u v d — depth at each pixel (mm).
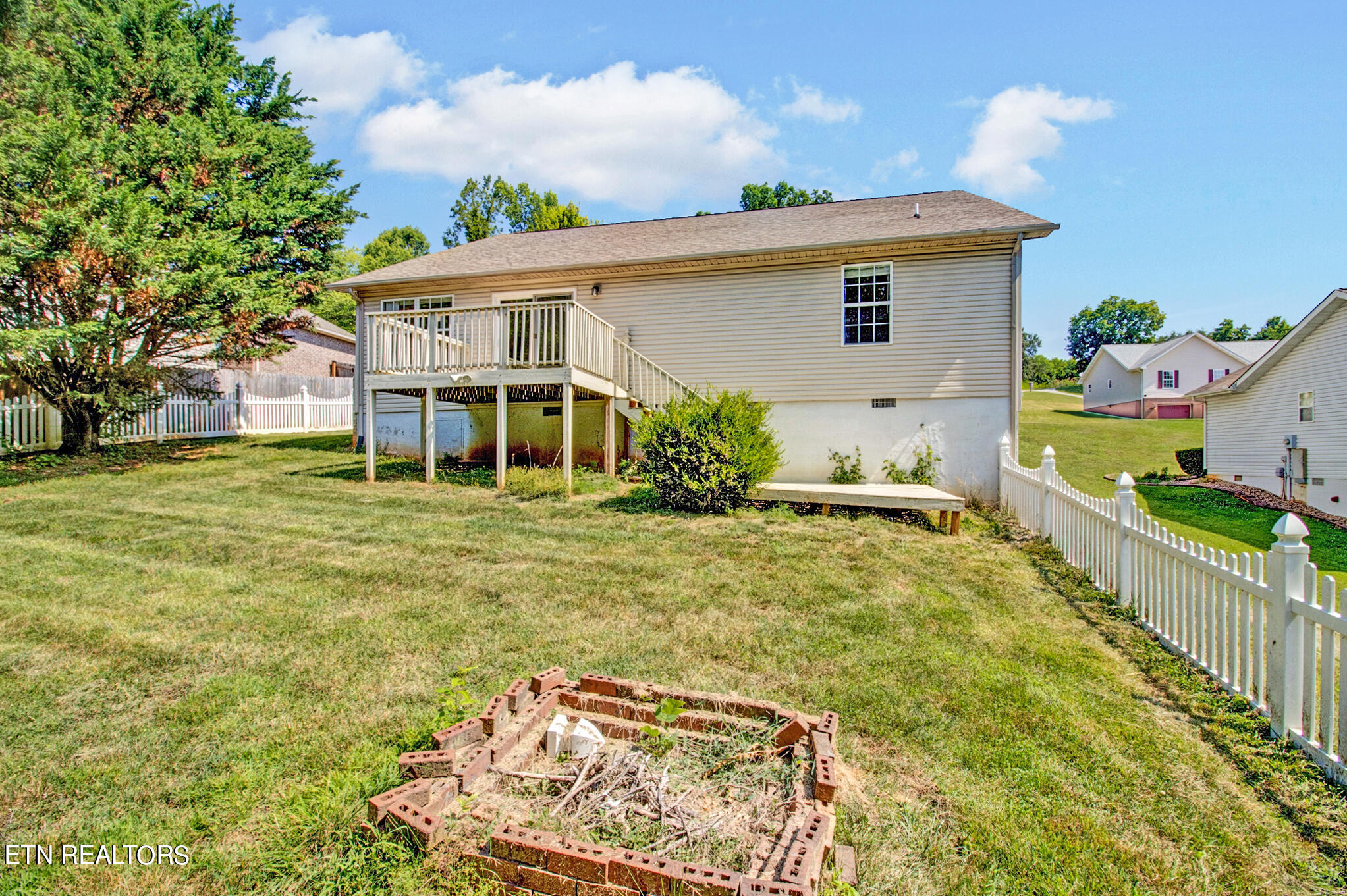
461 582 5574
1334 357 15109
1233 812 2639
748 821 2154
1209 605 4094
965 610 5250
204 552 6285
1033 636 4727
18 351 10070
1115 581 5602
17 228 10055
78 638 4152
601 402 13203
